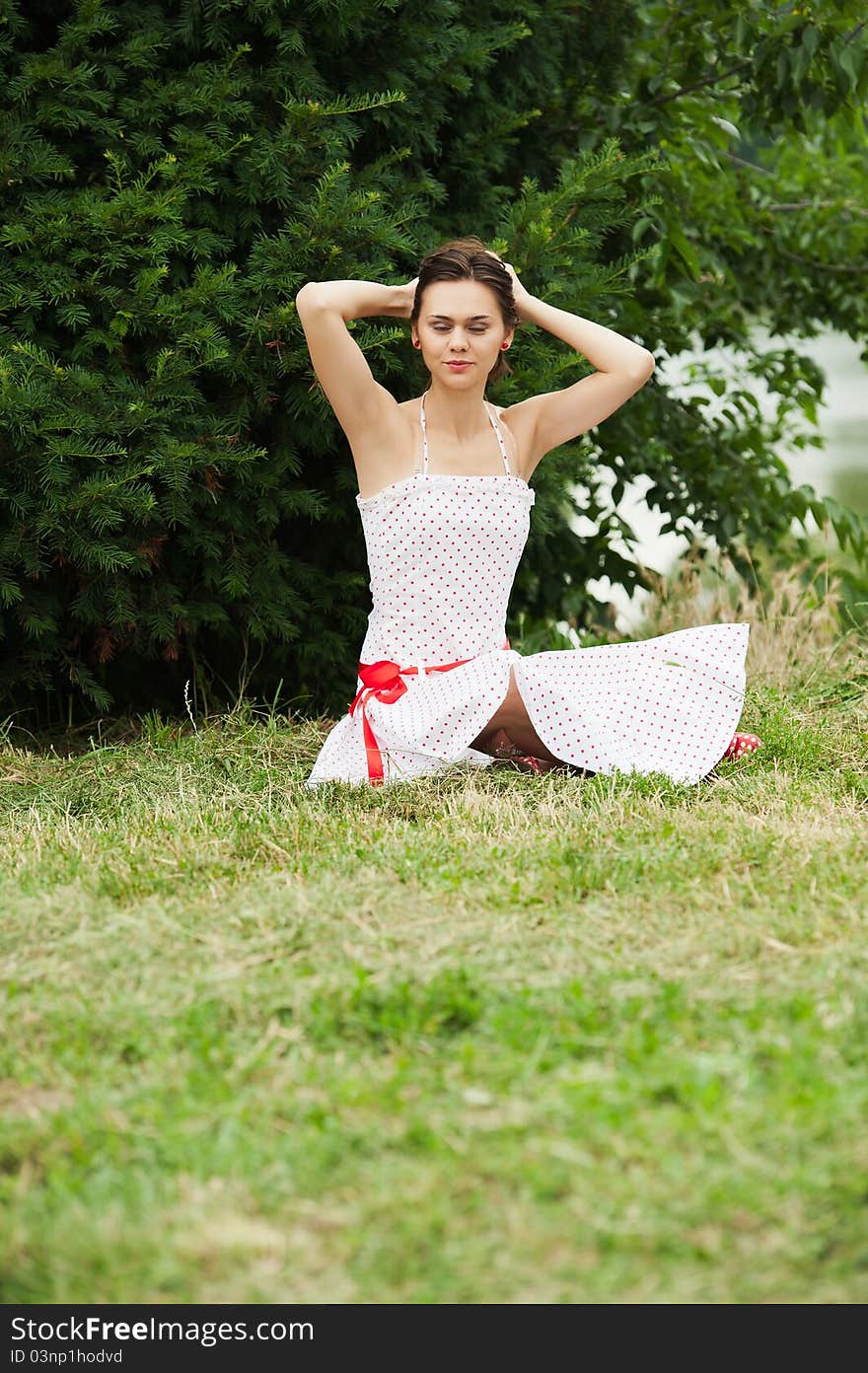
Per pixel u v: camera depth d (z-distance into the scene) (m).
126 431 3.87
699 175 5.86
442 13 4.30
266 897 2.66
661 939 2.46
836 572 6.14
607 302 5.08
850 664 4.86
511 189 4.76
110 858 2.97
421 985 2.25
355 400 3.68
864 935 2.42
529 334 4.39
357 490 4.50
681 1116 1.84
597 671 3.77
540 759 3.74
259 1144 1.84
